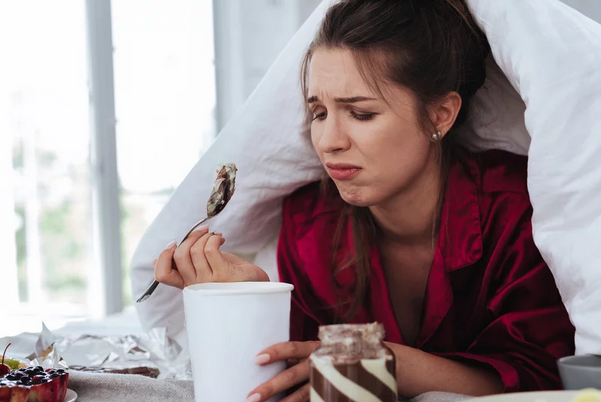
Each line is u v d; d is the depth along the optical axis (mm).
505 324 938
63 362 914
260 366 701
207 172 1121
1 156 2750
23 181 2811
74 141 2770
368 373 587
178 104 2592
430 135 962
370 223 1099
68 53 2705
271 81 1083
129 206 2672
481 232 1014
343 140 926
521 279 981
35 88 2744
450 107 987
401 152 942
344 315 1117
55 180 2824
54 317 2580
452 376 894
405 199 1036
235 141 1110
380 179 942
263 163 1121
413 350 908
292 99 1077
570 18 889
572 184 826
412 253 1107
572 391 576
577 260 808
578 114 836
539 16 884
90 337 1081
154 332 1089
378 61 912
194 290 703
